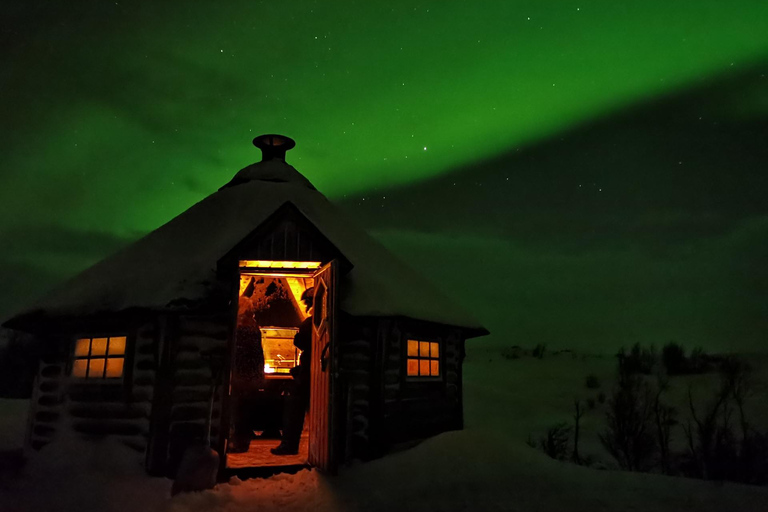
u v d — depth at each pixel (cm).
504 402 1404
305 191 838
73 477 507
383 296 643
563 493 496
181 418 540
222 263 538
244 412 655
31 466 544
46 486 490
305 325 648
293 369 656
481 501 473
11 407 1178
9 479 518
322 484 510
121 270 641
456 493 492
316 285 626
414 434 666
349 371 611
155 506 435
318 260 572
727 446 630
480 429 659
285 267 620
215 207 765
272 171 845
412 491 495
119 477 506
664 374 1584
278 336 828
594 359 2591
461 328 747
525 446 638
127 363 553
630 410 747
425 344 721
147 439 530
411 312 647
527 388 1688
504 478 532
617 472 571
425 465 554
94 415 559
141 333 559
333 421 538
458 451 586
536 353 3039
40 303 624
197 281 581
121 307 553
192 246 671
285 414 637
